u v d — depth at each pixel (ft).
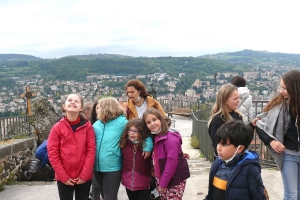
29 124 27.94
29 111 30.22
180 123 51.70
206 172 19.65
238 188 7.83
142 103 14.94
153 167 11.61
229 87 10.90
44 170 22.63
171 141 10.30
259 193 7.72
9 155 21.90
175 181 10.42
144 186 11.56
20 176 22.74
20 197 17.78
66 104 11.20
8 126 25.38
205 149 27.45
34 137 27.17
